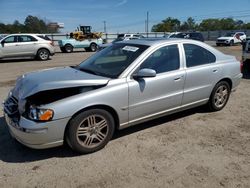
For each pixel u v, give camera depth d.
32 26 81.62
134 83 4.16
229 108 5.96
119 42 5.14
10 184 3.29
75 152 3.98
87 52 27.17
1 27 80.69
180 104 4.90
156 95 4.46
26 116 3.62
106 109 4.00
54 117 3.56
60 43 26.95
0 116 5.47
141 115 4.39
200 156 3.91
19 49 16.41
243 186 3.25
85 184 3.28
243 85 8.27
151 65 4.42
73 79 3.95
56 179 3.38
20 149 4.11
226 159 3.83
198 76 5.03
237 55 17.98
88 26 31.86
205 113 5.61
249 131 4.77
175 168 3.61
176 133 4.66
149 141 4.36
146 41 4.79
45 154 3.96
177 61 4.78
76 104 3.67
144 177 3.41
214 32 58.19
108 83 3.98
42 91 3.68
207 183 3.29
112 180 3.36
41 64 15.11
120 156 3.90
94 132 3.95
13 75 10.92
